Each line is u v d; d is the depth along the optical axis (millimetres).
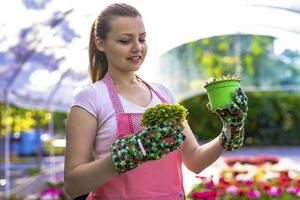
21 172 15820
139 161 1801
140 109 2086
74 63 7809
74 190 1948
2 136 16047
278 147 23219
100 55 2236
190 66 12086
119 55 2043
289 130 23984
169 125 1781
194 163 2172
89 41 2256
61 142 23125
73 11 5508
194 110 24219
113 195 2025
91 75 2275
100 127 2055
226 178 7922
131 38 2043
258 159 9797
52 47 6625
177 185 2082
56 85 9305
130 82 2152
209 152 2121
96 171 1859
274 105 24062
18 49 6109
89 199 2102
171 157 2074
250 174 8203
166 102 2193
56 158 20531
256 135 24109
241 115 1958
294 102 24000
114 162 1801
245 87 15156
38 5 5281
